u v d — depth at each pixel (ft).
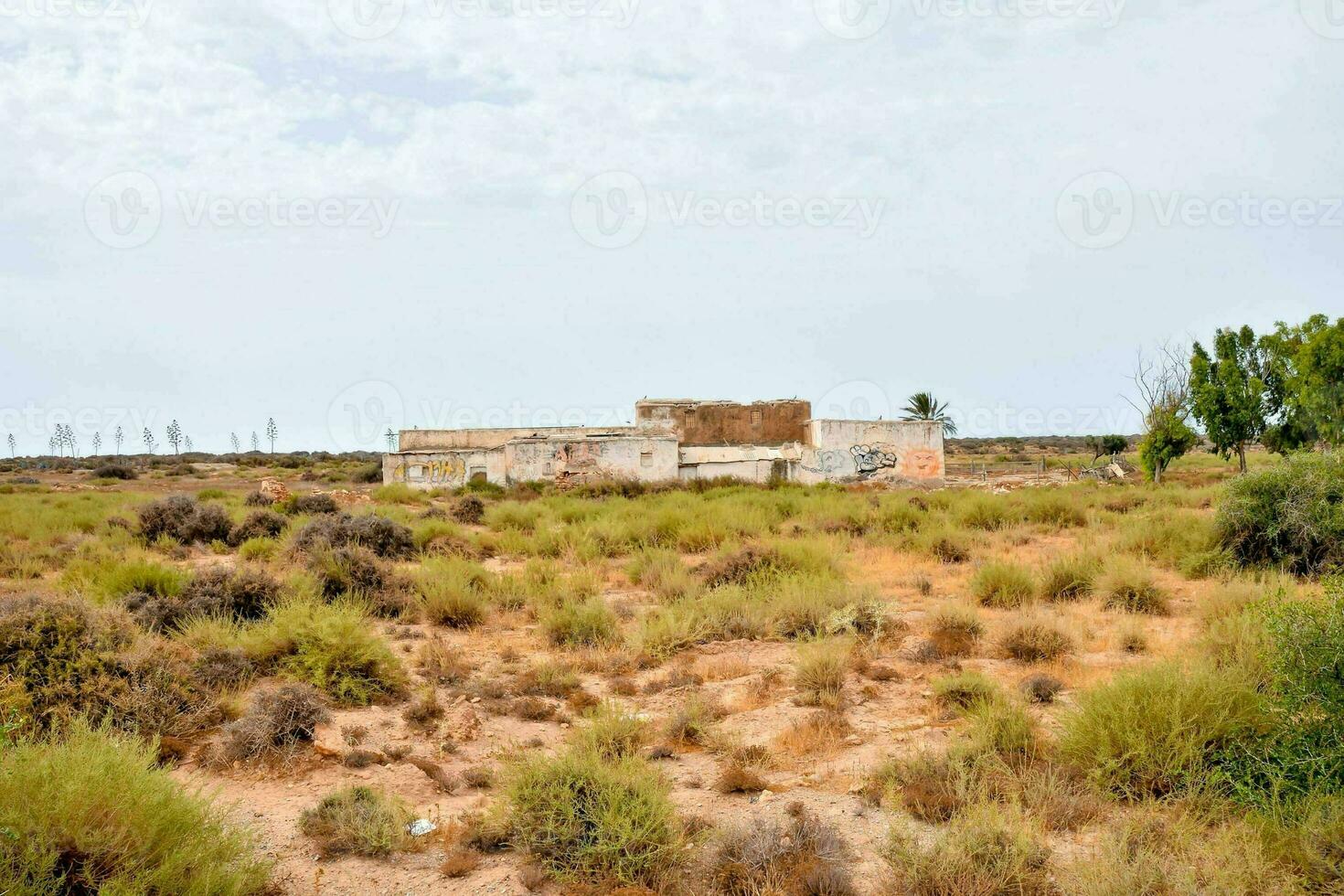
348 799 22.08
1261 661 26.43
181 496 77.30
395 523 67.05
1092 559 51.49
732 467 149.48
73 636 28.55
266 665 32.94
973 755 23.67
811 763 25.66
